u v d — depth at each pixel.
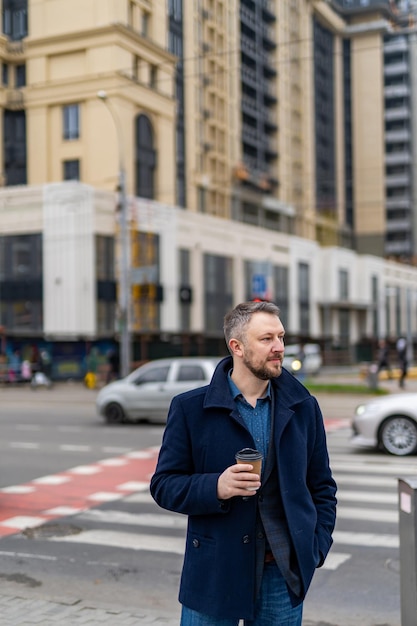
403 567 4.14
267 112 62.66
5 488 9.98
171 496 2.89
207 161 49.28
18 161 39.75
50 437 15.27
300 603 2.86
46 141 38.38
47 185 36.06
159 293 39.38
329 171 79.81
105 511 8.60
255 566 2.84
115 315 37.09
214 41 32.09
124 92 36.03
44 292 36.09
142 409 17.27
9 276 36.88
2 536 7.54
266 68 60.06
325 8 76.00
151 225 38.88
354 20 86.75
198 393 3.03
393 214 94.31
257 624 2.88
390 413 11.98
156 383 17.19
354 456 12.00
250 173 56.75
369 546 6.93
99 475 10.89
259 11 51.47
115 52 34.81
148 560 6.67
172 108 40.81
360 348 60.88
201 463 2.94
